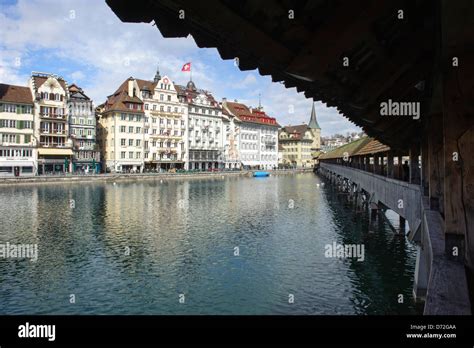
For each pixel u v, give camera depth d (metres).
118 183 61.84
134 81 80.81
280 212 31.41
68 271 15.41
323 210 32.59
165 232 22.97
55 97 65.31
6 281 14.25
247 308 11.75
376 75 4.91
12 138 60.62
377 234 22.33
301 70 4.32
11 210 31.16
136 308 11.88
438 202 8.30
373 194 23.91
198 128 93.62
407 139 12.17
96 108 83.50
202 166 95.56
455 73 4.01
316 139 151.38
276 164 123.69
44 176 56.72
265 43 3.73
